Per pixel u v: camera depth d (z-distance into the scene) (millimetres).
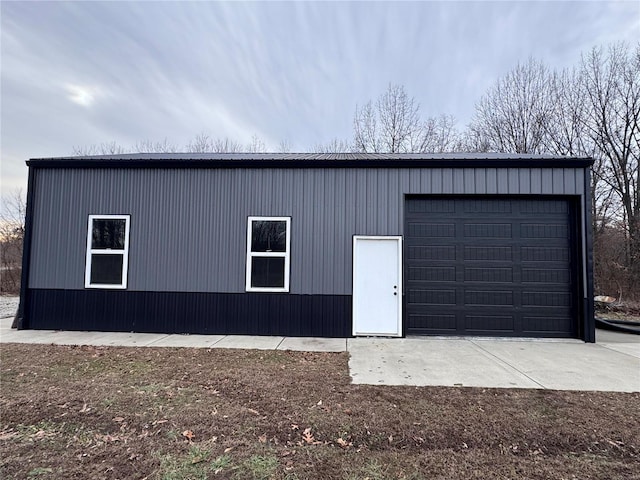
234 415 3570
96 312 7961
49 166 8234
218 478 2521
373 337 7543
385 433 3230
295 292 7699
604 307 12359
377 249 7707
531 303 7578
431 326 7660
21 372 4941
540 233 7688
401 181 7742
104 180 8172
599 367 5379
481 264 7711
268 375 4887
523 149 21719
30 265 8117
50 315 8023
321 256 7715
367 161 7691
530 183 7539
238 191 7941
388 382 4641
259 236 7871
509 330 7566
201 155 9914
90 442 3023
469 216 7797
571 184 7504
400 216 7695
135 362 5488
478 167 7629
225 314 7777
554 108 20672
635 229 16969
